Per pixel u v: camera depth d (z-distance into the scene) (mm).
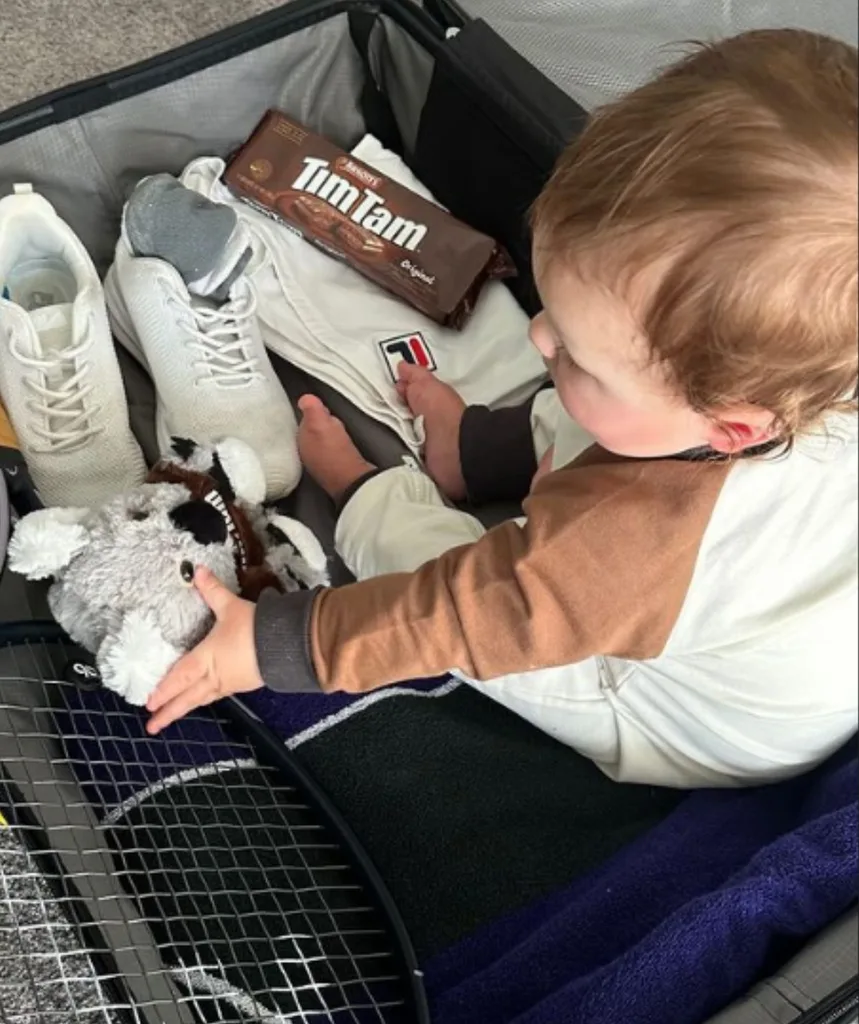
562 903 811
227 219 946
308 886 807
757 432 610
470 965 793
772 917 641
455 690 921
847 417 656
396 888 828
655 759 831
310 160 1069
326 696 903
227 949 770
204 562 774
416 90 1075
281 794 840
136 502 780
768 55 558
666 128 543
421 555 868
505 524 738
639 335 576
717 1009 633
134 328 991
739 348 548
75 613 755
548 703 833
